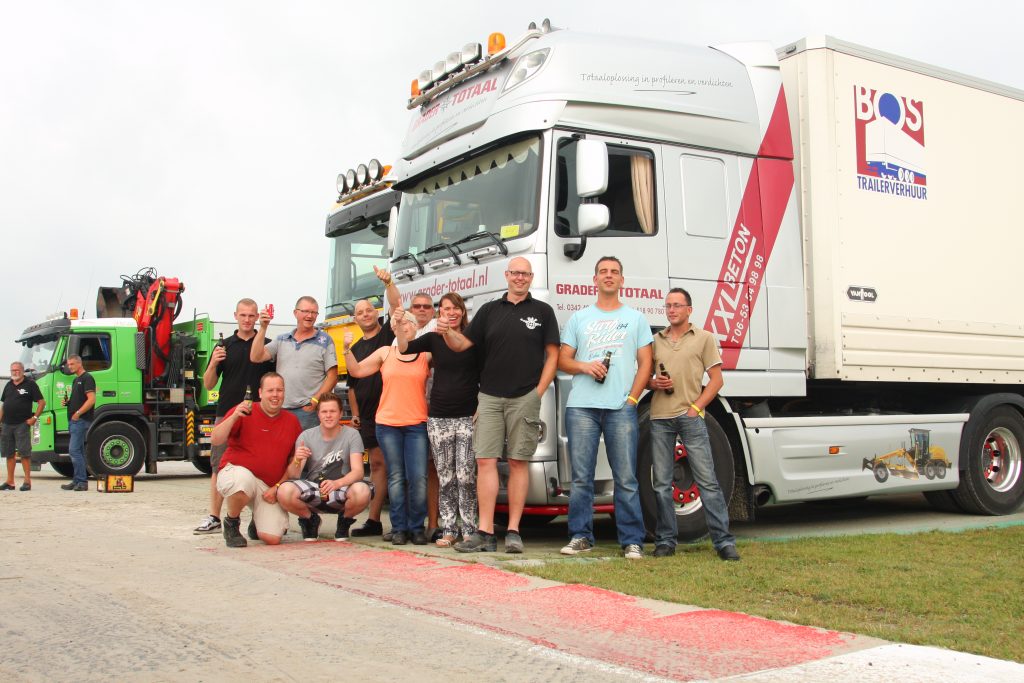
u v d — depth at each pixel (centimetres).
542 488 720
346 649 434
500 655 425
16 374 1382
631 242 757
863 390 956
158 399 1644
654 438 710
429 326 787
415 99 889
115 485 1330
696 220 792
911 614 509
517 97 754
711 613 504
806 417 844
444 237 823
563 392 734
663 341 711
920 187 938
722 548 677
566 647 438
